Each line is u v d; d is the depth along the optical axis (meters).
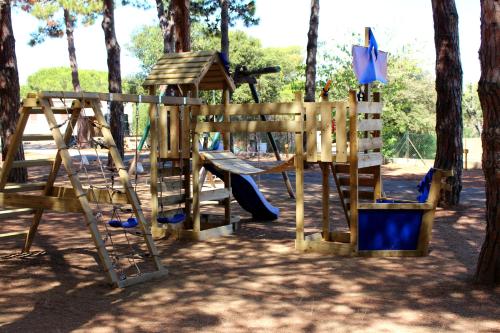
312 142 8.64
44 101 7.08
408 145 28.75
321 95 8.77
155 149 9.78
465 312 5.59
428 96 34.97
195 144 9.55
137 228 10.54
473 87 44.75
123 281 6.66
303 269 7.46
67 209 7.27
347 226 10.65
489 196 6.46
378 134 9.38
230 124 9.28
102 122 7.50
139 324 5.35
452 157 12.67
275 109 8.84
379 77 9.36
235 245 9.12
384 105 31.17
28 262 7.88
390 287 6.54
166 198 10.01
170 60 10.58
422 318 5.43
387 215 8.26
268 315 5.57
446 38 12.24
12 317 5.57
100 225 10.84
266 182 19.38
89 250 8.65
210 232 9.78
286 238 9.69
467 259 7.92
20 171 17.25
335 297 6.17
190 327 5.25
